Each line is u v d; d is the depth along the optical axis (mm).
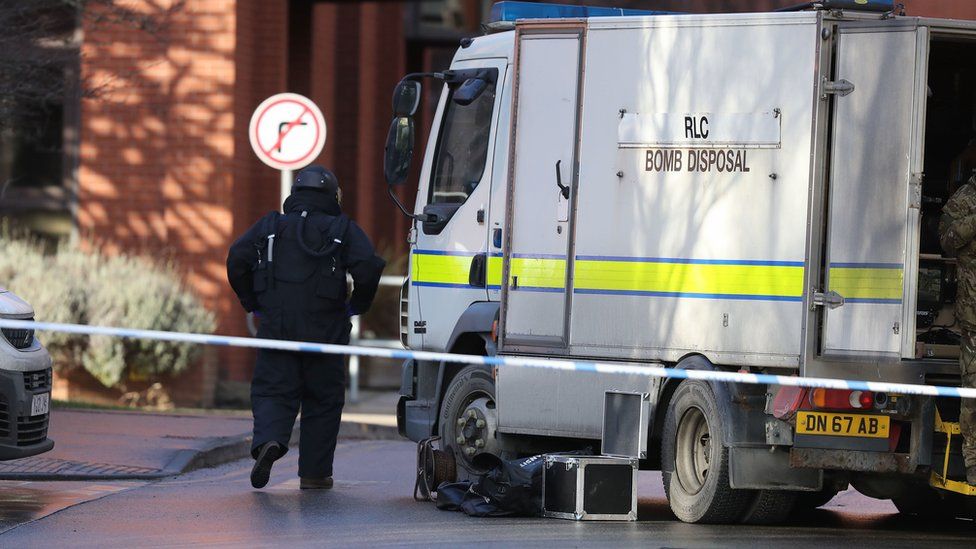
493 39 42719
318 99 87250
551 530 34062
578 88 37656
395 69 103562
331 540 32312
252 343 34000
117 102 64812
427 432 43875
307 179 42312
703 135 35656
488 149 42000
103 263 70438
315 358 41719
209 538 32531
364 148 97000
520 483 36344
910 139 33125
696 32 35906
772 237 34656
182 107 72625
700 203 35656
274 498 39844
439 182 43750
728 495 34719
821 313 34094
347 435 61031
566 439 40250
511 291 38688
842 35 34031
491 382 40875
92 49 72625
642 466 40156
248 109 75250
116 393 69625
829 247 33906
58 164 74750
